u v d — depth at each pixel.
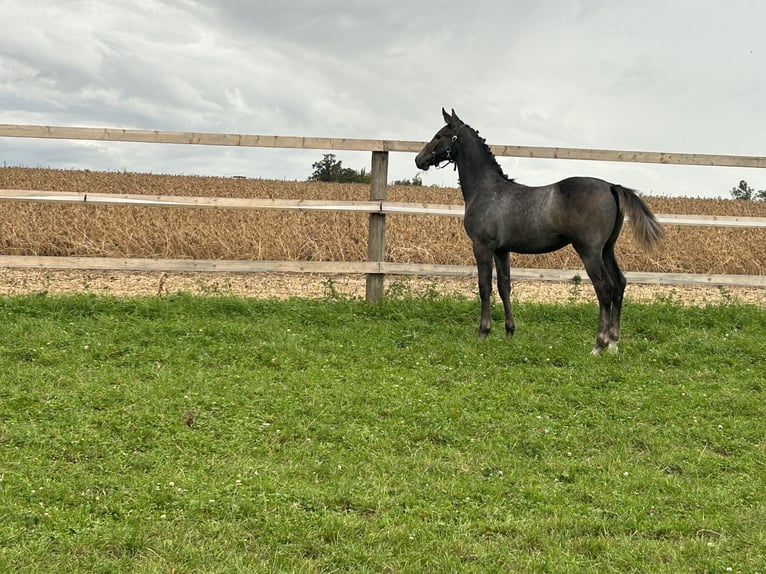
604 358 8.56
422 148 10.80
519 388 7.46
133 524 4.48
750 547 4.51
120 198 10.36
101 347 8.08
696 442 6.34
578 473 5.64
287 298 11.85
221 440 5.88
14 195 10.15
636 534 4.72
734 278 11.06
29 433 5.74
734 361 8.66
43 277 13.70
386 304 10.60
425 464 5.66
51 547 4.20
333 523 4.61
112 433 5.89
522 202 8.91
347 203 10.69
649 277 11.02
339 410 6.60
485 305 9.32
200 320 9.36
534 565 4.25
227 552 4.25
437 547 4.41
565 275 10.88
